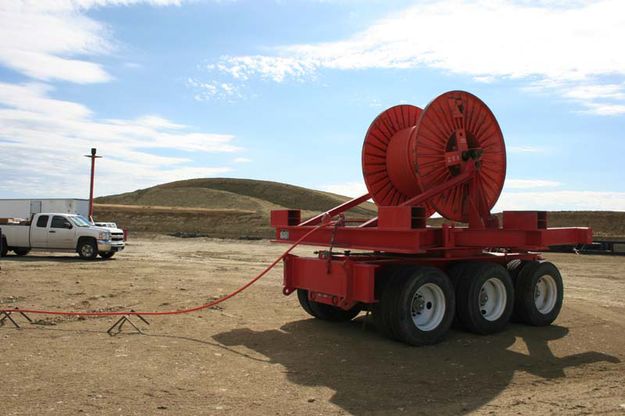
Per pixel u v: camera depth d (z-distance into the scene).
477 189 9.43
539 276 9.89
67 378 6.05
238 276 17.39
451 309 8.54
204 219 64.62
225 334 8.66
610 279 19.53
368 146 9.96
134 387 5.82
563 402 5.84
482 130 9.95
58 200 37.41
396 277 8.15
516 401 5.85
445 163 9.21
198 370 6.61
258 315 10.40
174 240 44.12
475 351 7.96
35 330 8.49
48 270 17.55
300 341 8.28
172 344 7.84
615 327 9.95
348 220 10.10
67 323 9.12
